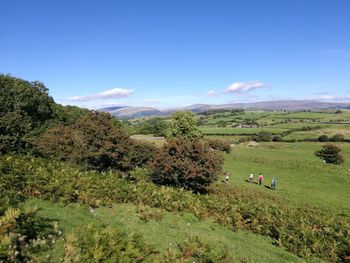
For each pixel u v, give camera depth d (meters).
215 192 36.66
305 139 123.25
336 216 33.31
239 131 146.75
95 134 34.62
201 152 34.47
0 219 11.65
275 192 44.75
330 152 75.94
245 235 22.30
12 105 46.91
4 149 31.22
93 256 11.61
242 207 27.86
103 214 18.73
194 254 14.83
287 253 19.97
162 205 24.00
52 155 33.66
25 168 22.16
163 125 127.81
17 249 10.62
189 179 33.75
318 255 20.59
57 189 19.12
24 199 16.77
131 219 18.92
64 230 13.81
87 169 33.28
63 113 67.12
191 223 21.81
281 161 70.75
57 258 11.09
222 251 15.67
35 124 52.22
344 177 57.69
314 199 42.41
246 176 57.06
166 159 33.84
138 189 25.83
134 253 12.59
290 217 27.33
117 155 35.12
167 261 13.21
